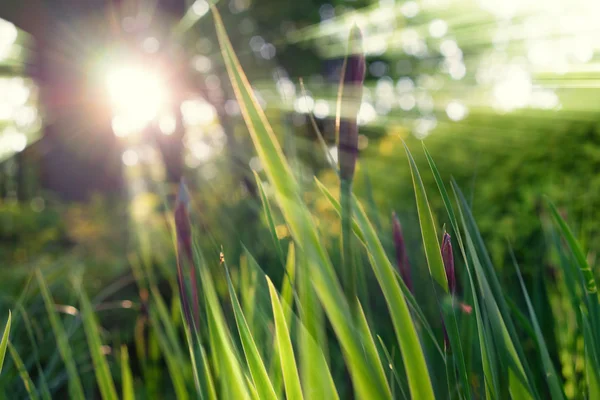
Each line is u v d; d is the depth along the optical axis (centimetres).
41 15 690
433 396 48
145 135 498
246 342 59
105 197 638
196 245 62
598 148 223
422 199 56
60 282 205
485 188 252
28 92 736
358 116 51
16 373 126
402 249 69
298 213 48
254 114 48
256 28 1325
